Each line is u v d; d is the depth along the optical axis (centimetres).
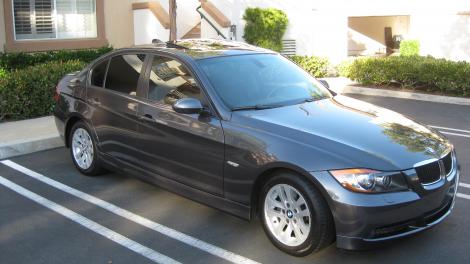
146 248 481
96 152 652
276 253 464
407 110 1121
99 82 654
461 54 1742
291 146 446
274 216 465
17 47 1357
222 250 474
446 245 472
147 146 569
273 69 587
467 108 1134
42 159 762
